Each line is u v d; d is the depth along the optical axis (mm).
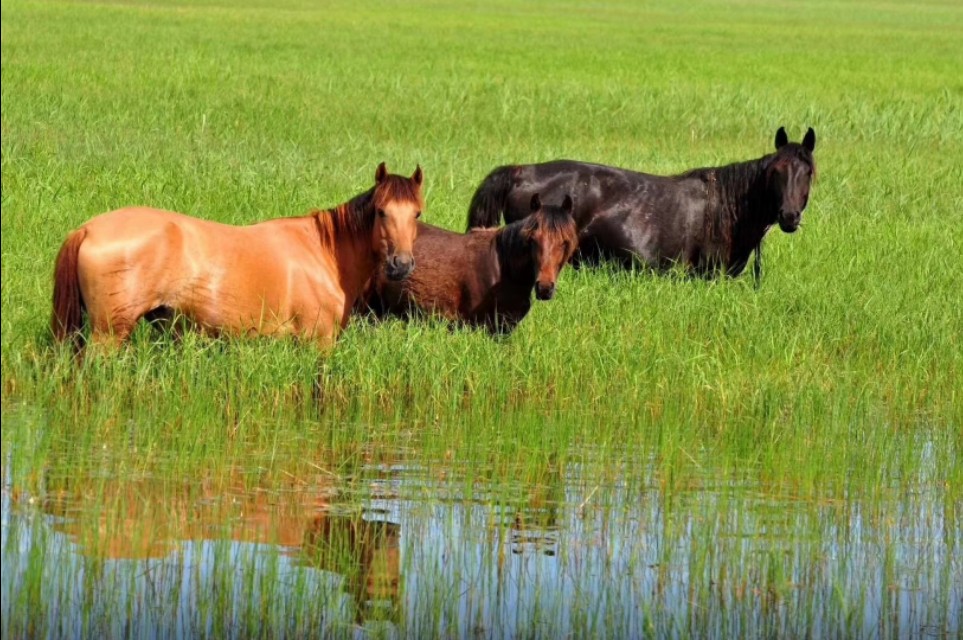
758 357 15258
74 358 12398
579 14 114625
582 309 16328
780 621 8867
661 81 50438
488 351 14148
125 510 9969
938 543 10359
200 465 11242
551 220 14531
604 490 11242
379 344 13977
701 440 12867
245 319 12977
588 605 8969
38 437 11336
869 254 20562
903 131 38406
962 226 24078
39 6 78125
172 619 8352
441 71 50625
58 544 9250
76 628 8156
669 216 18672
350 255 13594
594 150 31812
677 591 9250
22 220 17672
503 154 30141
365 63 52375
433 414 13211
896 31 102875
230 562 9195
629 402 13594
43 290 14695
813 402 13641
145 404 12508
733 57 66562
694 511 10773
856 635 8742
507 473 11562
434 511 10500
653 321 15867
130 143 27562
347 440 12266
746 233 18797
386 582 9109
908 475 11898
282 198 20953
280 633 8312
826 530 10539
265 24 77188
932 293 18250
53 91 35906
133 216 12555
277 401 12867
